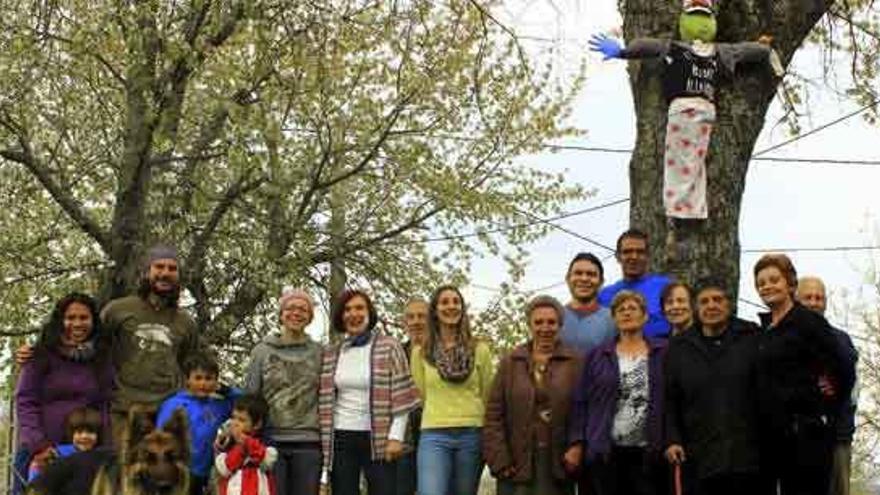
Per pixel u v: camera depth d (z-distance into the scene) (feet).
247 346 67.15
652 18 35.60
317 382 32.12
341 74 56.18
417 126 64.34
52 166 60.08
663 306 30.22
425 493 31.30
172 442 31.12
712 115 33.96
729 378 27.71
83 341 33.01
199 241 61.05
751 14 35.40
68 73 54.13
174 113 51.93
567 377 30.76
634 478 29.30
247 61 55.36
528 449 30.66
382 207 68.49
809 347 27.45
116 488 31.17
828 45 46.06
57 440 32.65
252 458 30.45
